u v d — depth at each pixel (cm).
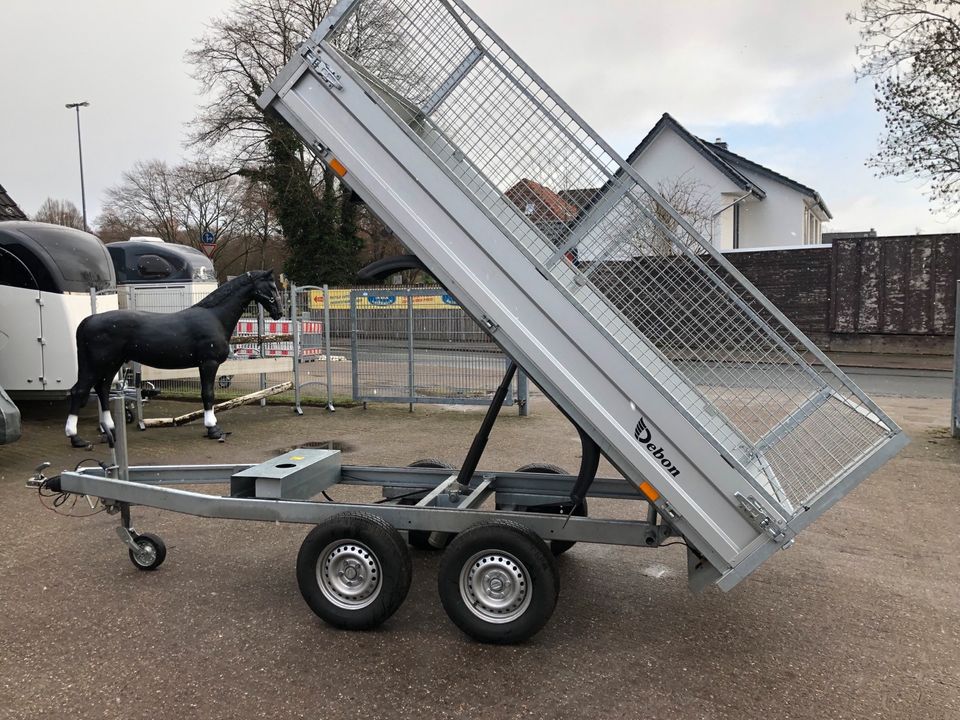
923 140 1753
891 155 1809
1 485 664
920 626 387
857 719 298
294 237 3188
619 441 338
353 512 384
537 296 346
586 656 350
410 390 1099
